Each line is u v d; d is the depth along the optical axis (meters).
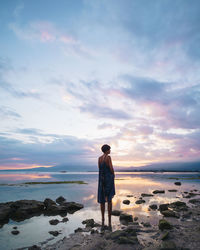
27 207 6.20
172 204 7.16
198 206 6.96
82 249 3.04
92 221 4.91
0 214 5.40
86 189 12.83
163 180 22.69
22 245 3.46
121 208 6.72
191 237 3.43
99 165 5.02
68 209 6.60
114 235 3.60
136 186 15.02
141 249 2.98
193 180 22.80
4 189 12.79
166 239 3.39
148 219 5.16
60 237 3.87
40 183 17.78
